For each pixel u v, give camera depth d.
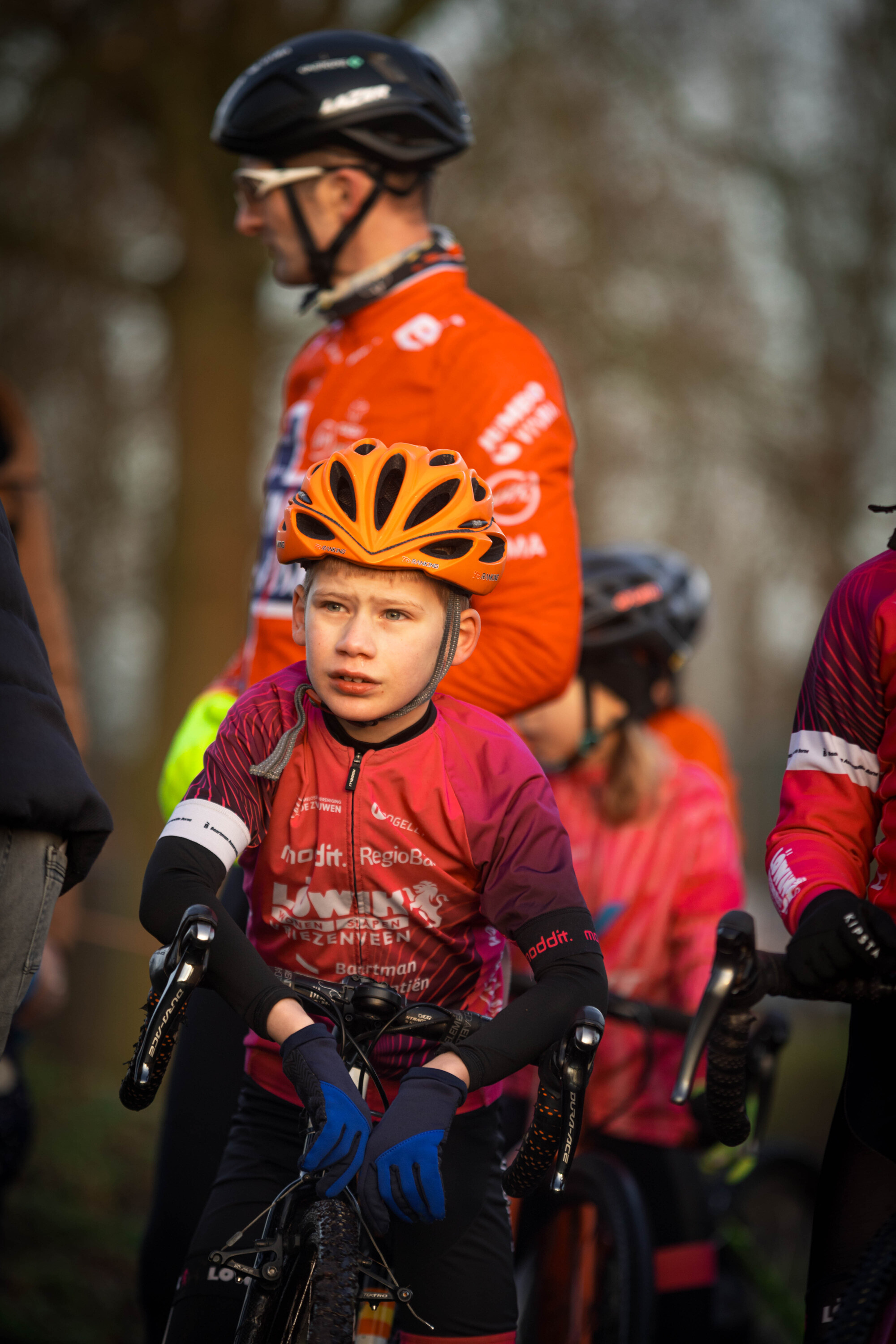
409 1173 4.56
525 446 7.07
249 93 7.68
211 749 5.38
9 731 5.05
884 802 5.45
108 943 22.20
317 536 5.25
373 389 7.39
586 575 9.98
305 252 7.72
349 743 5.39
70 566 31.39
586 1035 4.77
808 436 33.34
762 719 55.47
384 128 7.54
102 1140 15.91
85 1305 11.63
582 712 9.42
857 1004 5.23
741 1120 5.43
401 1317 5.69
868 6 30.84
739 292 32.03
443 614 5.32
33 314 28.28
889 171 32.19
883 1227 5.12
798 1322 11.16
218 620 26.36
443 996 5.62
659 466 34.72
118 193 28.08
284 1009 4.90
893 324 33.75
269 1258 4.92
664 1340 8.66
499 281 29.11
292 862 5.42
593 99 28.84
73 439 30.05
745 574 37.88
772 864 5.56
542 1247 9.09
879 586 5.52
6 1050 8.04
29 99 26.23
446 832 5.31
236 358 26.44
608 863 9.28
